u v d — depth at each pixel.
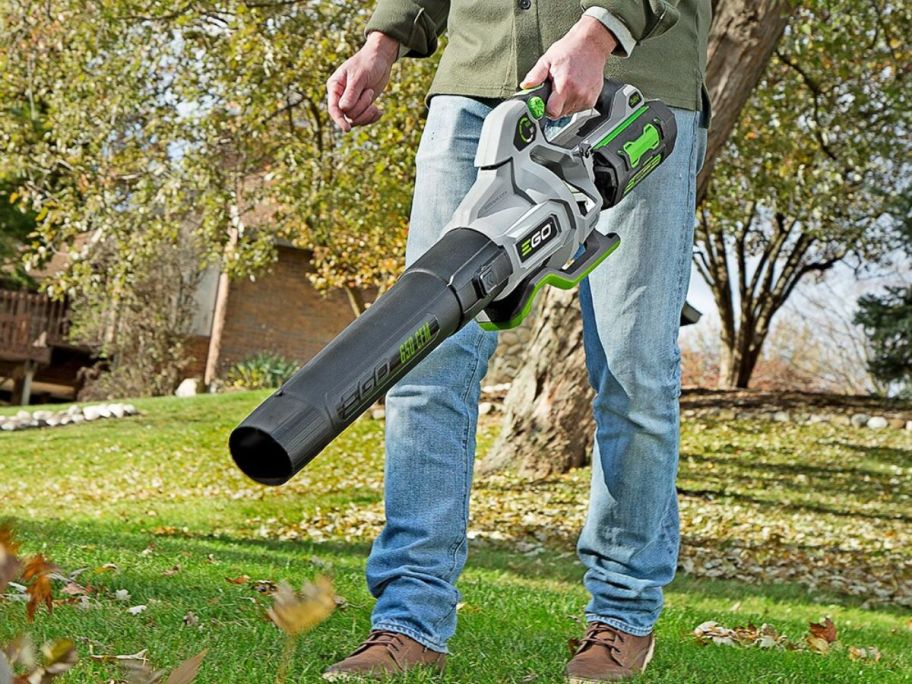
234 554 5.56
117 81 10.95
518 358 16.97
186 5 10.44
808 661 3.35
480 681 2.28
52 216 11.88
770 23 8.95
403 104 10.82
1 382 23.61
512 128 1.58
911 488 12.02
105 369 22.98
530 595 4.96
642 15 1.81
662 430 2.40
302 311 22.30
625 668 2.41
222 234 13.12
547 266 1.58
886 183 16.45
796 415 15.16
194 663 0.86
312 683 2.09
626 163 1.79
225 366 21.83
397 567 2.28
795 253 20.03
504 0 2.31
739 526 9.98
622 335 2.35
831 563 8.76
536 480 11.08
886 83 12.91
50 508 10.12
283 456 1.14
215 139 11.26
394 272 14.51
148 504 10.52
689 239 2.42
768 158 12.69
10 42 11.19
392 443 2.32
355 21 10.87
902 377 16.92
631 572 2.48
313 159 11.23
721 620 4.72
